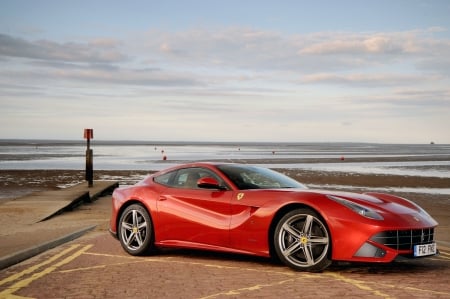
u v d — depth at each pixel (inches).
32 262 253.6
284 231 222.2
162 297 183.6
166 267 234.8
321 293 185.3
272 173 263.6
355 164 2090.3
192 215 246.1
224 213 237.3
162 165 1850.4
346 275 214.4
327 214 211.9
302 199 218.4
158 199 259.3
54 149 4347.9
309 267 216.2
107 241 315.6
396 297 179.5
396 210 219.1
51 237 321.4
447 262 256.1
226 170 252.2
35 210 485.4
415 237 215.2
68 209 533.0
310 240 216.4
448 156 3528.5
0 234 346.3
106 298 183.9
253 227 227.0
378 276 213.6
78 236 340.2
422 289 191.6
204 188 249.9
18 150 3902.6
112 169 1573.6
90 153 792.9
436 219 560.1
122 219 272.2
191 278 212.1
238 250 232.4
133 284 203.3
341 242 208.5
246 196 233.5
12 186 992.9
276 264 237.0
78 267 237.9
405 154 4104.3
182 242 250.4
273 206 223.1
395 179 1256.8
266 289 191.6
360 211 210.7
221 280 207.5
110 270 230.2
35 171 1371.8
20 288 199.6
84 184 833.5
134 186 278.2
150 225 260.1
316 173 1435.8
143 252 262.2
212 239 239.9
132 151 4165.8
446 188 1067.9
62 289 197.3
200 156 2974.9
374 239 205.8
